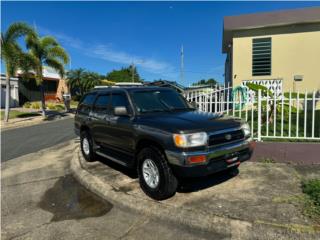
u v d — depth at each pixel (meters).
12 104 32.06
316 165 6.16
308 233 3.54
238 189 4.98
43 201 5.23
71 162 7.60
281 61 15.17
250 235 3.66
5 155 9.32
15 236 4.01
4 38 18.33
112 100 6.19
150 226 4.12
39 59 21.89
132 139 5.23
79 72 45.12
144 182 4.98
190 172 4.27
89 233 3.99
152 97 5.84
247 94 8.78
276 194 4.68
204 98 8.16
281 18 14.54
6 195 5.60
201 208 4.33
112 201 5.01
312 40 14.68
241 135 4.88
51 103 36.12
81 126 7.51
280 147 6.52
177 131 4.36
